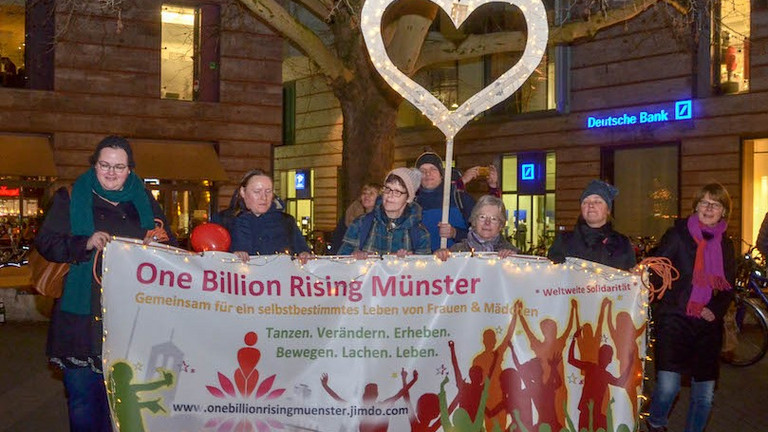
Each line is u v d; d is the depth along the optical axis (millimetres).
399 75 6047
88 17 22156
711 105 22031
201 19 23578
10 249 19625
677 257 6484
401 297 5414
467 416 5426
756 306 10750
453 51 15469
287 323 5332
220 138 23672
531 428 5453
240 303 5301
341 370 5363
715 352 6445
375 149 15031
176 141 23422
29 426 7520
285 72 32719
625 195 24453
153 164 22641
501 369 5469
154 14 22922
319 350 5359
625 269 5977
